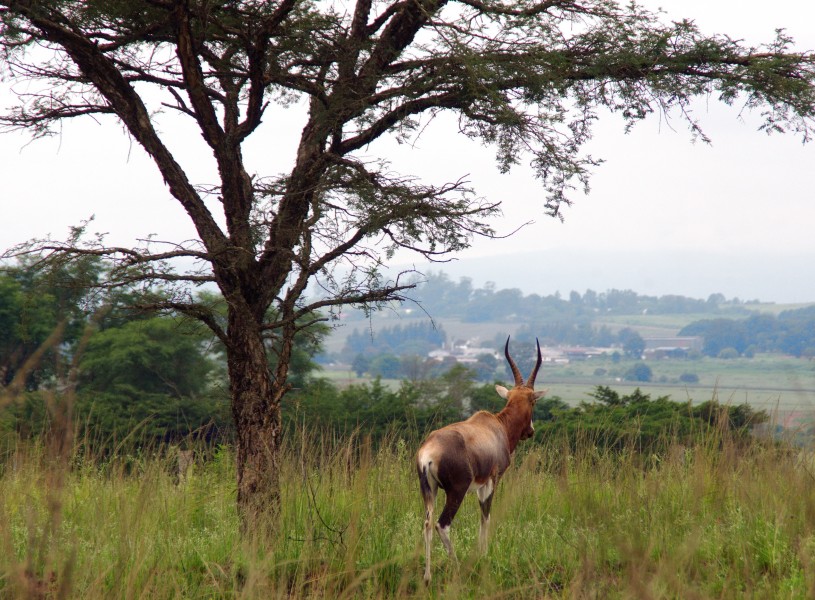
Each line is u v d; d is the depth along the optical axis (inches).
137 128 1282.0
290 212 1307.8
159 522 1114.7
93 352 3612.2
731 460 1378.0
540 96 1328.7
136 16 1328.7
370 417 3070.9
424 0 1309.1
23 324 1230.3
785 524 1060.5
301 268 1309.1
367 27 1409.9
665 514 1076.5
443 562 1061.1
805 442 1213.7
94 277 1168.8
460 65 1273.4
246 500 1231.5
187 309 1212.5
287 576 935.0
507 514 1210.0
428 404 3326.8
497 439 1204.5
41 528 999.6
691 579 863.1
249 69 1250.0
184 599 877.2
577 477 1330.0
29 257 1167.0
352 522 978.7
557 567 1021.8
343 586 930.7
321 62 1414.9
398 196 1217.4
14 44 1310.3
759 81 1288.1
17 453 1157.7
